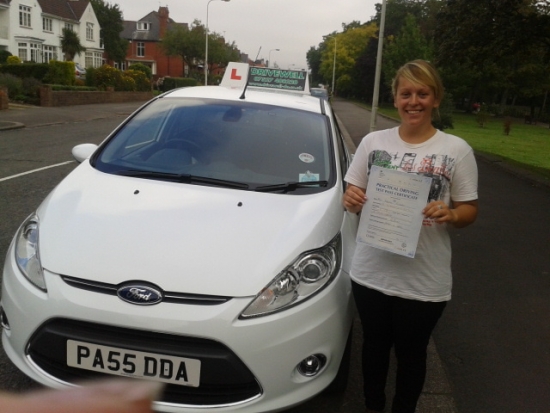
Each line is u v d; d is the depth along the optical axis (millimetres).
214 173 3443
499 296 4930
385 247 2441
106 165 3529
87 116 22141
